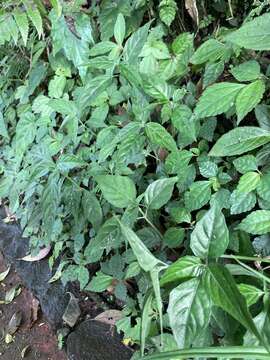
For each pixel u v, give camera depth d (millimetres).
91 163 1864
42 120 2021
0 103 2426
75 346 1953
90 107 1962
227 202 1425
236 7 1739
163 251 1589
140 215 1659
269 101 1457
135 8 1890
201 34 1858
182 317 970
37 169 1913
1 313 2506
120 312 1923
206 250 1022
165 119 1579
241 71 1283
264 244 1359
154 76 1560
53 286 2240
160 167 1712
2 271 2719
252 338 989
